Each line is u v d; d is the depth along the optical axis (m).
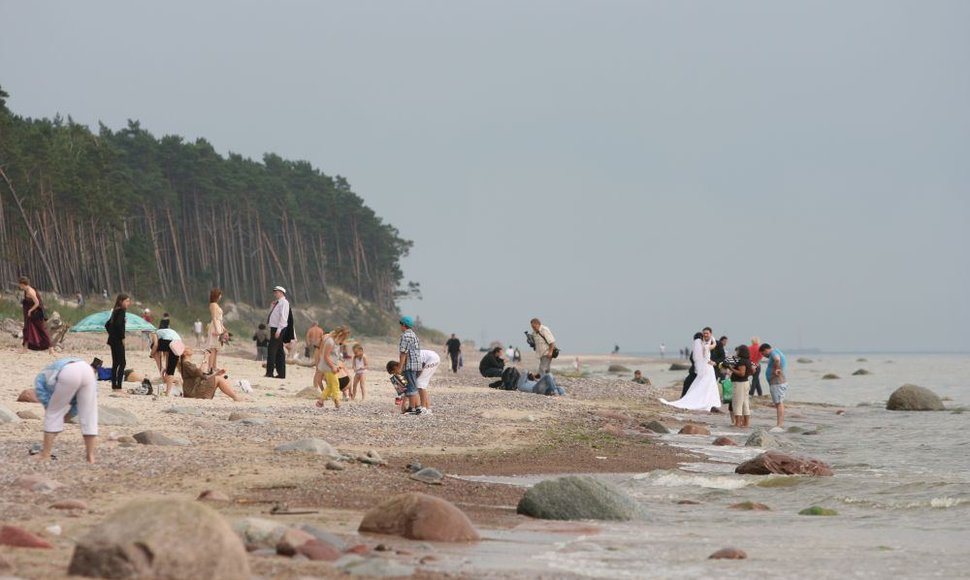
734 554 33.84
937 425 113.44
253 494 43.44
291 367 150.00
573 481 44.34
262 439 62.22
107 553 23.97
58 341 142.88
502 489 51.94
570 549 35.06
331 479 48.50
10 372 102.50
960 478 61.38
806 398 194.12
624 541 37.28
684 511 47.88
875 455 80.75
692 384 131.00
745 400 106.19
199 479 45.66
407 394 89.12
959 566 33.16
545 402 117.19
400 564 28.97
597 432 90.19
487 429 83.31
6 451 49.66
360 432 73.25
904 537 40.06
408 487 48.69
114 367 92.38
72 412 48.22
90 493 40.81
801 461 62.44
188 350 91.50
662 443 85.75
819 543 38.03
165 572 23.84
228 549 24.64
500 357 158.38
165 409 76.94
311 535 31.11
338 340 103.81
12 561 26.73
